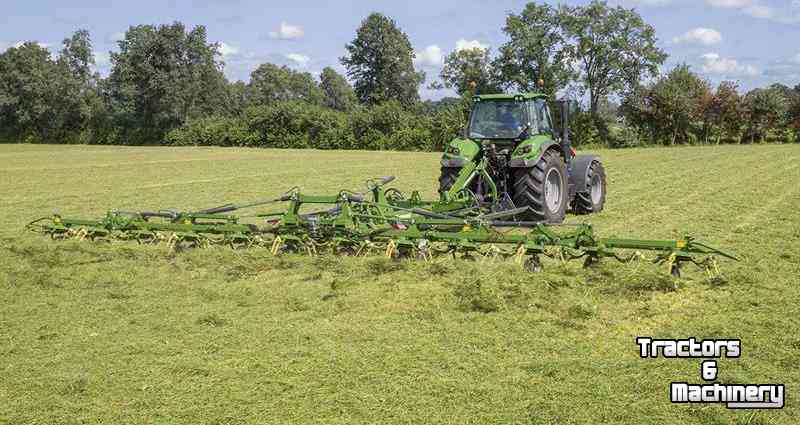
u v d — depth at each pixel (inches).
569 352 193.5
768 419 153.1
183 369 184.2
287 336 209.8
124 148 1952.5
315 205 539.2
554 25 1988.2
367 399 164.7
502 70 2044.8
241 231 330.0
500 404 161.5
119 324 224.7
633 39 1946.4
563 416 155.7
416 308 235.0
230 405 163.0
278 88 3582.7
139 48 2282.2
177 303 248.5
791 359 184.7
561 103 448.5
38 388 174.1
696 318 219.9
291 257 313.3
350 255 312.5
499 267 285.7
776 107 1791.3
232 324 223.0
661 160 1002.1
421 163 1050.7
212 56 2358.5
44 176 843.4
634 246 267.1
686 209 456.4
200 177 814.5
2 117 2667.3
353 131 1865.2
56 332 216.7
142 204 550.9
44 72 2527.1
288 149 1850.4
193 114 2341.3
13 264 312.5
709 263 261.3
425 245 297.6
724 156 1065.5
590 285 257.8
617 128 1942.7
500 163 405.1
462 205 371.2
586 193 446.9
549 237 277.7
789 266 285.6
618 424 152.1
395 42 2613.2
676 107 1831.9
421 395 166.7
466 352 194.2
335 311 234.4
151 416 158.1
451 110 1716.3
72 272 295.3
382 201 355.3
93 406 163.6
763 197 510.9
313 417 156.6
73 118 2571.4
